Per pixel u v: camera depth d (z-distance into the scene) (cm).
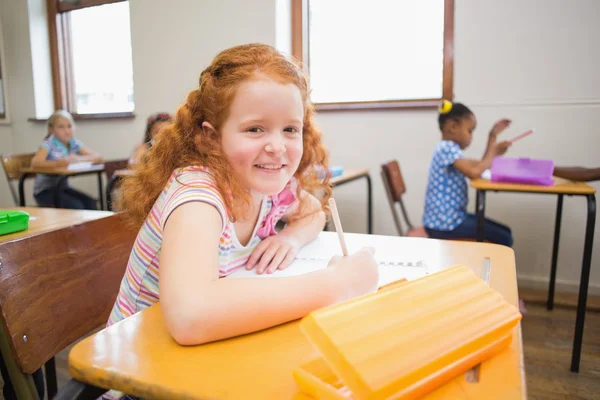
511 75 236
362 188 277
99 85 365
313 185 91
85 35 367
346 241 87
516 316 44
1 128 398
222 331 45
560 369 164
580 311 163
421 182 262
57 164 299
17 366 61
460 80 246
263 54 66
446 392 36
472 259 73
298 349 44
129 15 325
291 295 50
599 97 221
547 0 225
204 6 297
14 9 374
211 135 68
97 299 80
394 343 36
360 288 57
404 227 269
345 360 34
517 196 241
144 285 71
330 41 286
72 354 43
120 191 84
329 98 291
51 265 71
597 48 219
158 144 74
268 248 75
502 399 35
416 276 65
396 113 263
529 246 242
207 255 51
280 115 62
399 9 265
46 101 384
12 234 124
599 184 225
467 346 39
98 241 82
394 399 33
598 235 229
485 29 239
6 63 385
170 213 55
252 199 72
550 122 231
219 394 37
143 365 41
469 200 254
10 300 62
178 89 316
